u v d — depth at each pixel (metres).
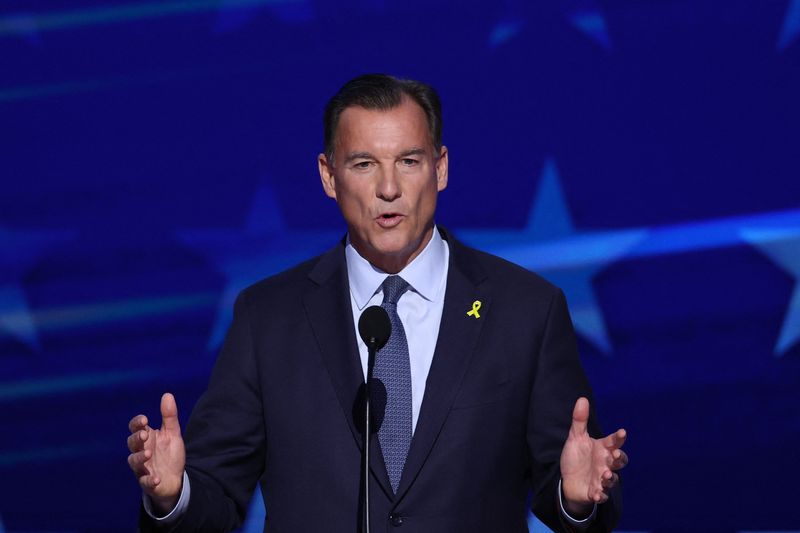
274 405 7.68
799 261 12.62
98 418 13.84
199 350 13.67
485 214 13.16
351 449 7.42
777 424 12.69
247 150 13.63
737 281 12.75
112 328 13.78
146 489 6.89
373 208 7.39
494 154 13.16
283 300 8.01
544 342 7.72
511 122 13.15
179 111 13.73
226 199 13.65
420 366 7.68
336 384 7.55
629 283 12.94
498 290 7.87
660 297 12.88
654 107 12.88
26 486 13.95
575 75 13.03
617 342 12.95
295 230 13.55
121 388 13.76
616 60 12.96
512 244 13.12
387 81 7.55
